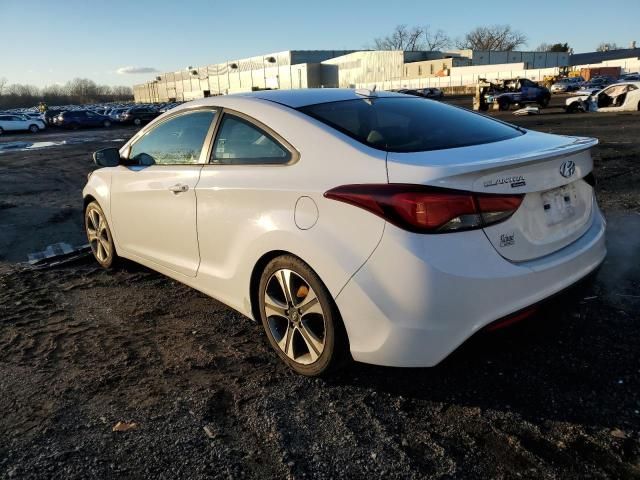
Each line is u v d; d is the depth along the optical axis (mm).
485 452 2193
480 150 2547
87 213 4762
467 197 2221
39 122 37969
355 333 2428
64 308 3893
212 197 3105
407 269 2230
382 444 2270
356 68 86188
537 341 3020
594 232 2846
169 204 3473
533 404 2482
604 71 75000
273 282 2834
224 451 2262
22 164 15484
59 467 2199
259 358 3049
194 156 3373
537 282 2395
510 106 32594
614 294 3586
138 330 3480
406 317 2270
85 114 40875
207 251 3242
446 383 2689
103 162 3996
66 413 2574
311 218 2525
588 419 2359
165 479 2115
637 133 13703
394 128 2809
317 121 2783
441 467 2121
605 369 2719
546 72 64875
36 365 3051
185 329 3473
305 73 85625
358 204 2352
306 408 2545
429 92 51625
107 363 3047
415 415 2457
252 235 2822
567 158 2592
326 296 2508
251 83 96000
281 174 2732
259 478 2104
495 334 2340
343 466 2150
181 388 2758
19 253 5508
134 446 2314
